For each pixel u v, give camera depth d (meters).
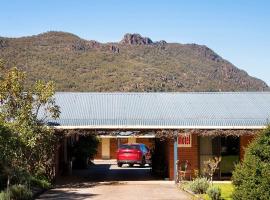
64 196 18.48
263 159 12.80
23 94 21.19
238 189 13.23
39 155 20.81
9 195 15.97
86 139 31.56
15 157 17.89
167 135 23.45
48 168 22.16
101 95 27.34
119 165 32.84
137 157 32.09
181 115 24.36
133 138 43.09
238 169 13.43
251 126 23.59
